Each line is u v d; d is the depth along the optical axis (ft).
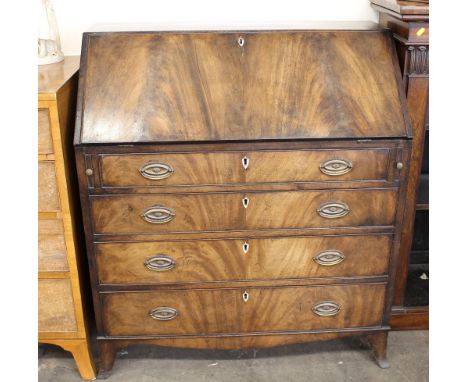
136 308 6.32
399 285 7.14
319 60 5.95
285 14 7.49
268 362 6.91
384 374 6.68
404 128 5.75
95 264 6.08
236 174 5.77
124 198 5.80
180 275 6.19
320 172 5.82
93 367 6.68
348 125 5.73
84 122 5.60
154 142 5.56
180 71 5.84
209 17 7.44
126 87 5.76
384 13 6.92
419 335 7.34
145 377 6.65
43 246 5.98
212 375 6.68
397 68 6.00
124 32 5.96
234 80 5.84
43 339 6.40
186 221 5.94
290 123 5.69
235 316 6.44
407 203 6.71
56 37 6.97
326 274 6.29
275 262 6.20
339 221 6.06
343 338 7.38
